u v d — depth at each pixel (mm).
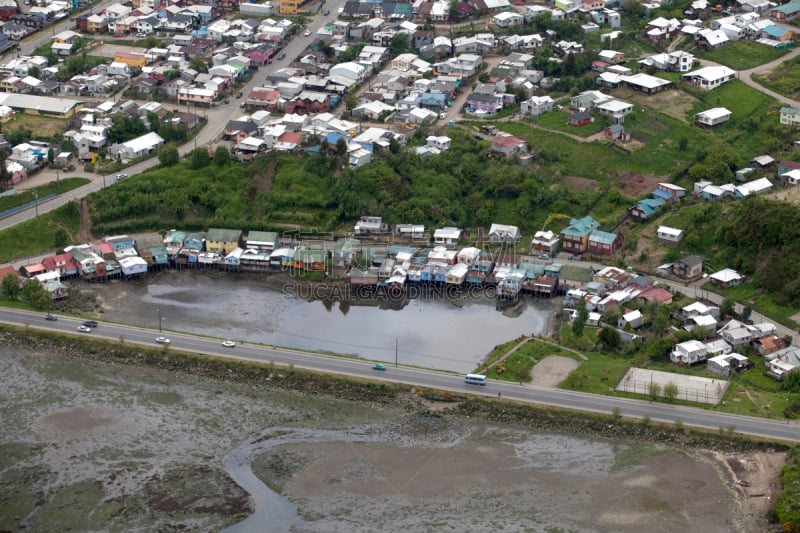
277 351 174125
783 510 134875
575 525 135875
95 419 157625
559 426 154750
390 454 149750
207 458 149250
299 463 147875
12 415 158625
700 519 136500
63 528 135625
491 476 145375
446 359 174375
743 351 171750
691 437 150500
